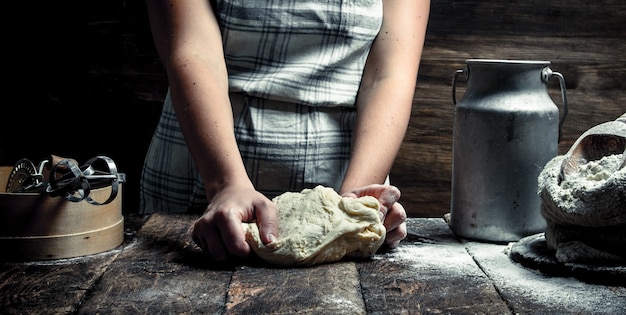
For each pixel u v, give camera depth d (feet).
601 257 3.46
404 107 4.75
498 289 3.28
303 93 4.99
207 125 4.34
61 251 3.78
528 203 4.12
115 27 7.57
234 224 3.68
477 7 7.42
